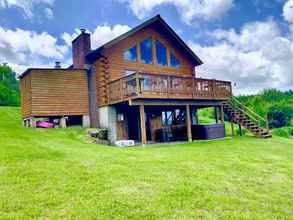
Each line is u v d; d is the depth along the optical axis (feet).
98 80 46.26
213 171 20.81
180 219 12.37
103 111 45.34
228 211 13.64
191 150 31.83
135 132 49.21
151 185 16.51
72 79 46.75
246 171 21.53
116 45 47.01
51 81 44.98
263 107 108.17
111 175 17.94
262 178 19.84
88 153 25.14
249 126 51.83
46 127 45.47
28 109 46.91
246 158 26.91
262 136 49.11
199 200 14.69
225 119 101.19
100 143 40.63
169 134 48.08
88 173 18.07
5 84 137.80
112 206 13.26
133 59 49.08
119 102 40.91
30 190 14.76
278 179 19.84
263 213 13.74
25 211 12.35
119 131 45.98
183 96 42.98
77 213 12.39
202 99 46.34
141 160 23.47
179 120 55.83
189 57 57.67
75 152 25.00
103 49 44.55
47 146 26.91
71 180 16.60
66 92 45.93
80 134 40.63
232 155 28.37
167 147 35.70
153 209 13.19
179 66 55.98
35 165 19.25
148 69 50.75
